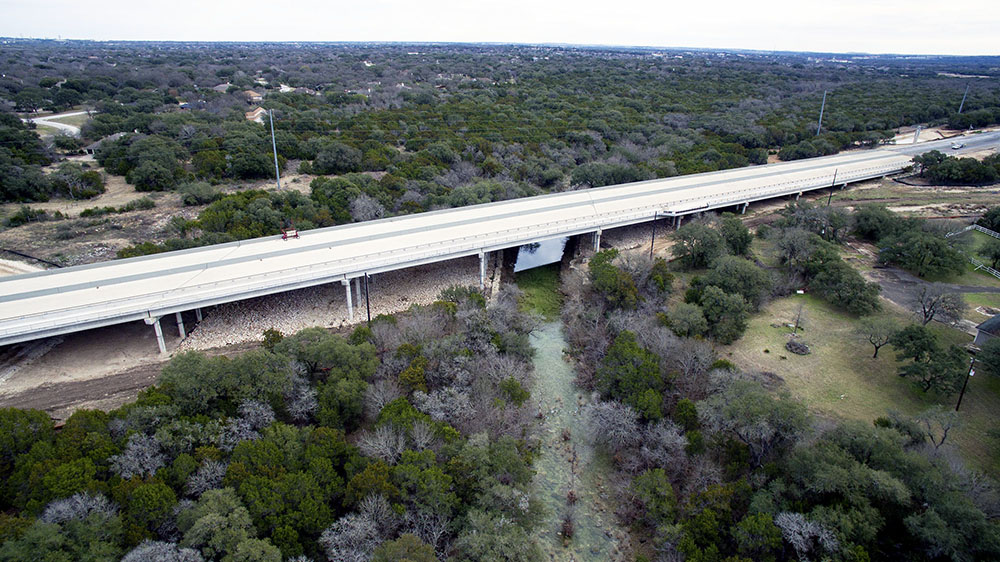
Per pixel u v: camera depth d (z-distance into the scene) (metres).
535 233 76.31
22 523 30.75
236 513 32.78
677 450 42.88
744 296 66.44
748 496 38.19
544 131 136.50
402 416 42.09
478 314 57.59
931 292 61.09
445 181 101.69
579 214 84.44
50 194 94.31
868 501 35.25
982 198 103.38
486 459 39.16
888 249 77.56
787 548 35.09
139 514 33.19
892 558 34.31
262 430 41.12
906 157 129.12
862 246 85.31
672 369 52.59
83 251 75.25
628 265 72.06
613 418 45.81
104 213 87.44
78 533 30.77
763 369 56.12
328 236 73.38
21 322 51.09
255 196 85.94
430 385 49.28
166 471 36.66
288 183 103.56
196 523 31.75
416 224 78.25
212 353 58.50
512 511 37.91
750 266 68.19
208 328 62.19
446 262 80.81
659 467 43.41
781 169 117.19
